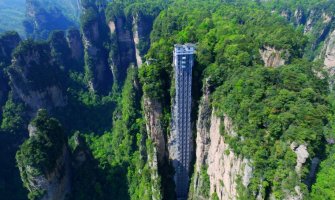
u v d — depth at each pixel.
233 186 68.56
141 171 99.62
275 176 56.34
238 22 135.00
